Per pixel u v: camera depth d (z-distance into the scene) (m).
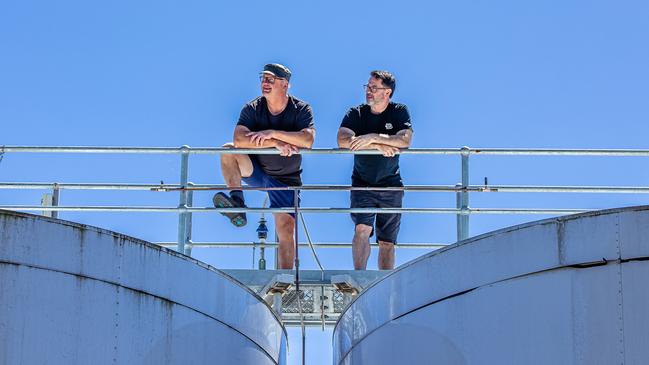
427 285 11.34
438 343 11.12
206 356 11.54
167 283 11.30
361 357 12.09
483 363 10.73
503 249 10.82
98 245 10.93
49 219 10.76
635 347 10.11
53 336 10.59
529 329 10.53
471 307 10.92
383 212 13.43
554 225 10.60
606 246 10.37
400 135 13.54
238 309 11.99
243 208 13.33
